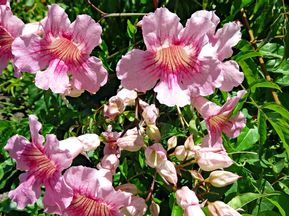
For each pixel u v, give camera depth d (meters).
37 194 0.22
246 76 0.27
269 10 0.30
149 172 0.27
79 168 0.21
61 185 0.21
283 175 0.27
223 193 0.26
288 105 0.29
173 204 0.24
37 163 0.23
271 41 0.32
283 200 0.25
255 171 0.27
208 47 0.22
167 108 0.30
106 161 0.23
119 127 0.28
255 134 0.27
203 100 0.23
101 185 0.21
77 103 0.34
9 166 0.33
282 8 0.30
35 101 0.34
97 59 0.22
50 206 0.22
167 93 0.22
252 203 0.25
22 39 0.22
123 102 0.24
